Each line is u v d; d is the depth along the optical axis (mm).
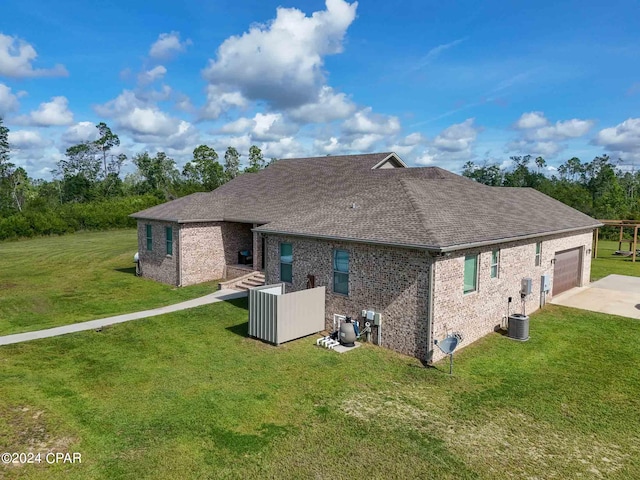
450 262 12242
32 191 73312
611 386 10516
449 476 7004
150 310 17250
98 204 54250
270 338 13156
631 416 9109
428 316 11719
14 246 38156
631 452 7820
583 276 22109
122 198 63000
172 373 10969
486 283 14023
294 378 10695
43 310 17500
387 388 10234
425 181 18250
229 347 12906
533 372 11305
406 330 12281
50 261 30031
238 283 21219
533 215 18672
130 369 11211
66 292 20828
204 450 7594
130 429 8258
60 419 8586
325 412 9031
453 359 12102
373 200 16281
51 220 46688
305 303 13773
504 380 10789
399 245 11961
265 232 16625
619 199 62406
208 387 10148
